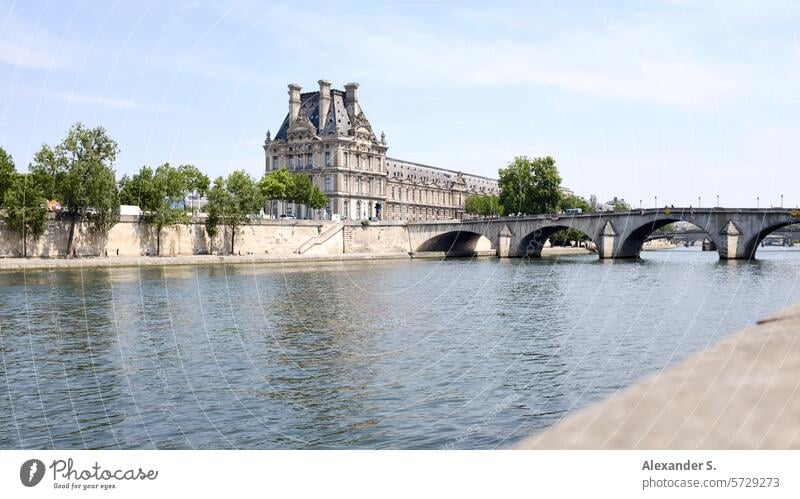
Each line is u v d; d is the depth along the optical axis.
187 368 34.97
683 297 66.12
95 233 120.25
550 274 101.00
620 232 147.88
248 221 145.75
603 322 50.03
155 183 128.12
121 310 57.34
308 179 192.62
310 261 149.12
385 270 114.81
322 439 23.86
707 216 133.12
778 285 77.12
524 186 183.00
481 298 67.25
